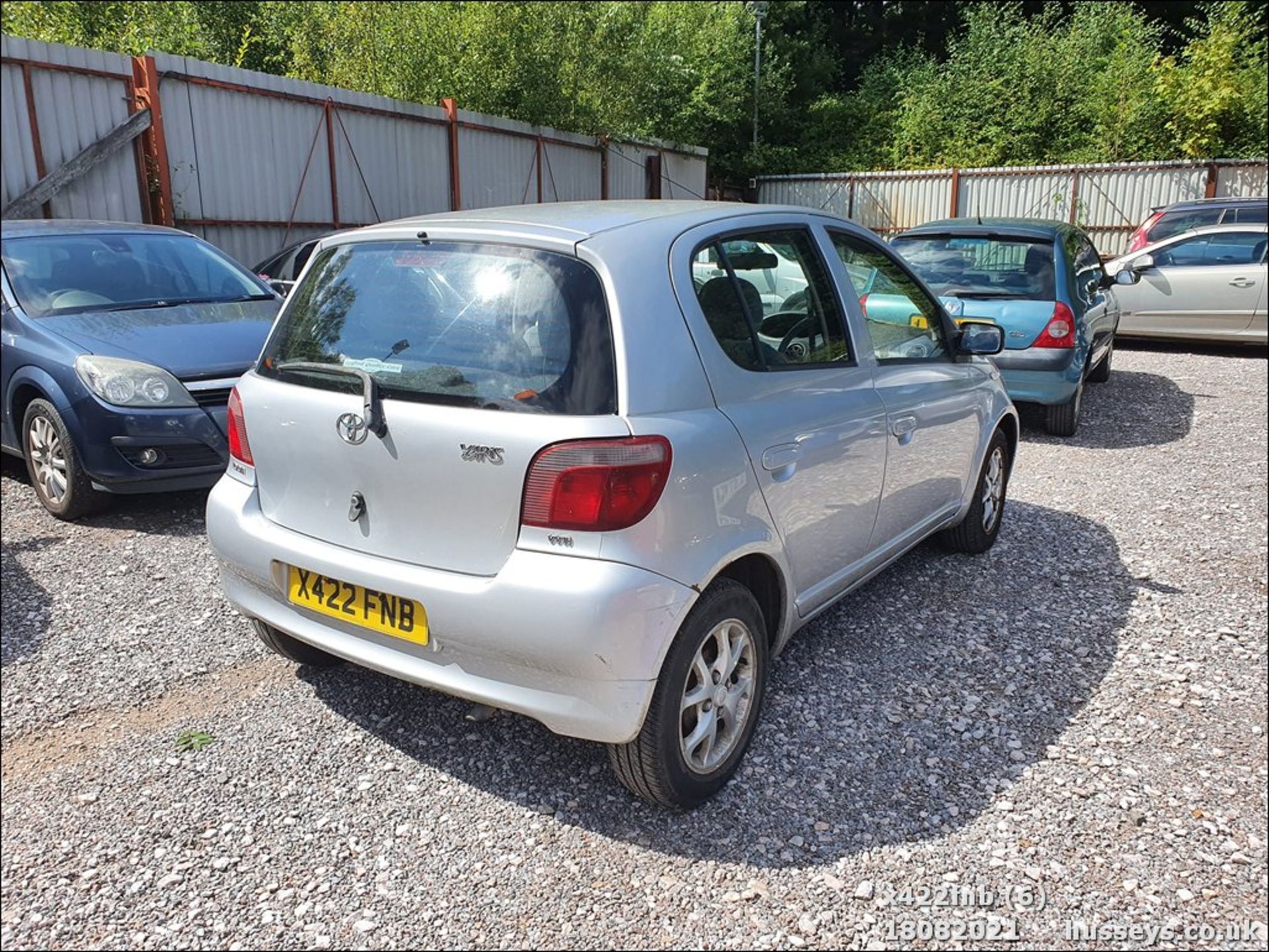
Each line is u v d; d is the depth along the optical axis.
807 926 2.38
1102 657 3.84
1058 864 2.63
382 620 2.71
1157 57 22.84
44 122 9.48
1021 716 3.38
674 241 2.90
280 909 2.42
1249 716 3.41
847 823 2.77
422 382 2.70
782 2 27.41
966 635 4.01
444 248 2.88
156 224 10.53
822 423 3.21
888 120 27.41
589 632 2.39
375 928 2.36
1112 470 6.72
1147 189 19.81
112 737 3.19
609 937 2.34
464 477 2.55
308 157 12.27
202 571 4.60
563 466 2.44
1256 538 5.29
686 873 2.56
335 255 3.18
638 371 2.59
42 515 5.45
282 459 2.97
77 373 5.10
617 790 2.91
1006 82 24.73
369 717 3.31
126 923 2.38
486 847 2.65
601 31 17.62
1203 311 11.91
